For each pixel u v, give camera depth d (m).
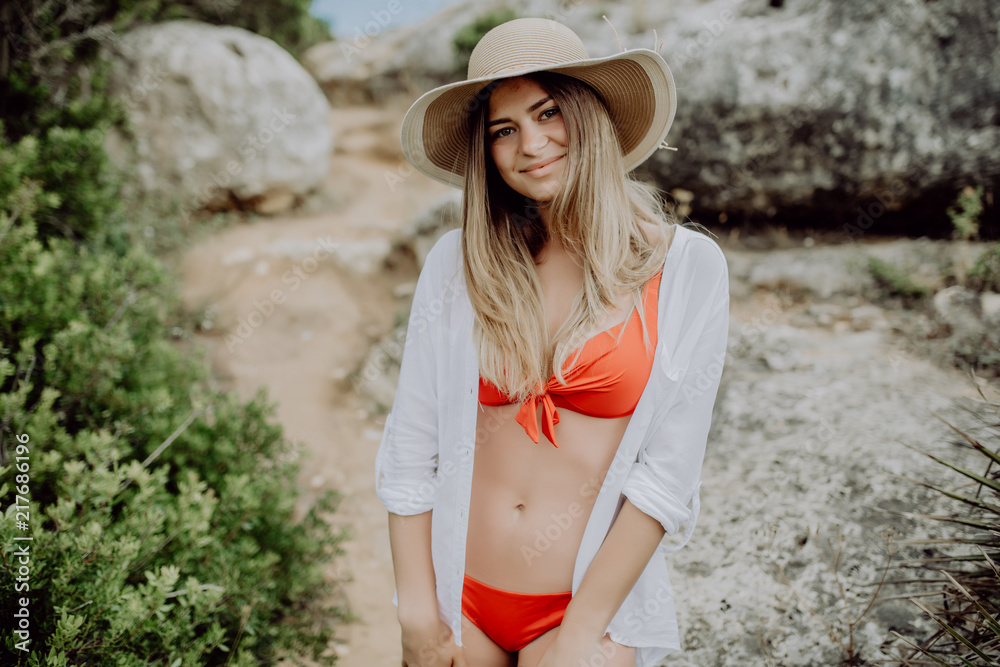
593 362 1.27
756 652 1.94
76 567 1.69
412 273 5.64
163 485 2.48
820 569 2.11
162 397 2.71
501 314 1.30
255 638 2.26
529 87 1.24
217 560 2.29
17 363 2.50
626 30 5.82
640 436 1.27
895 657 1.76
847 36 4.38
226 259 5.64
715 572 2.21
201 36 6.58
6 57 4.21
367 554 3.39
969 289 3.61
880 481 2.35
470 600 1.44
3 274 2.49
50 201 2.96
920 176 4.26
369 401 4.60
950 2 4.12
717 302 1.26
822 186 4.54
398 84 10.34
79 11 4.76
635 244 1.34
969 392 2.78
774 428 2.84
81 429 2.47
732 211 4.93
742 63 4.55
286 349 4.93
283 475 3.05
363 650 2.78
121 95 6.02
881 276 4.00
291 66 7.06
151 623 1.78
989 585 1.66
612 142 1.31
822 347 3.53
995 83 4.03
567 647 1.25
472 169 1.35
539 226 1.44
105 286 2.91
